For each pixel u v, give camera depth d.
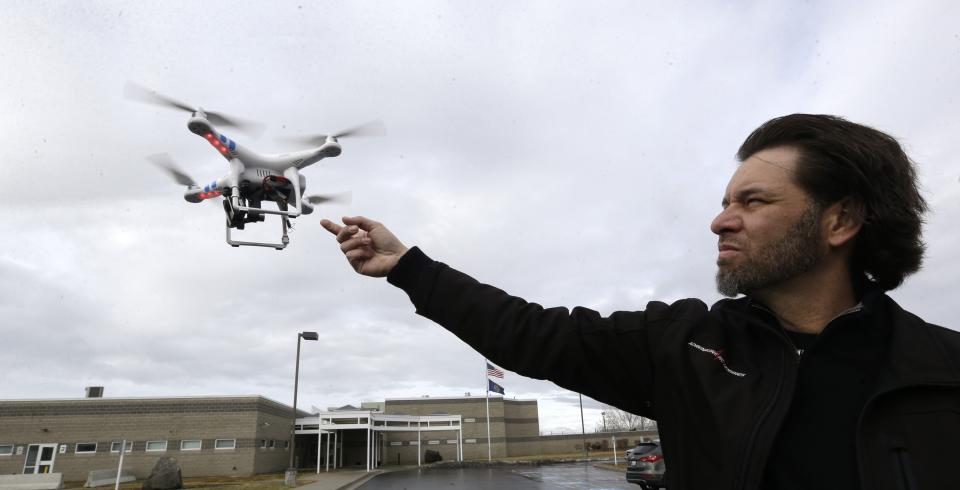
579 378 1.29
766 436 0.95
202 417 32.06
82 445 30.95
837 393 0.96
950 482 0.81
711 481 1.01
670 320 1.24
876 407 0.89
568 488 17.30
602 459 42.94
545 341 1.29
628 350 1.25
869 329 0.98
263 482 25.17
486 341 1.35
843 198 1.05
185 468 31.14
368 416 38.38
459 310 1.38
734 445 0.98
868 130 1.11
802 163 1.05
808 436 0.95
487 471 31.41
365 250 1.49
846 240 1.05
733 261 1.11
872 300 0.99
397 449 54.12
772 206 1.07
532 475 25.34
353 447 50.28
